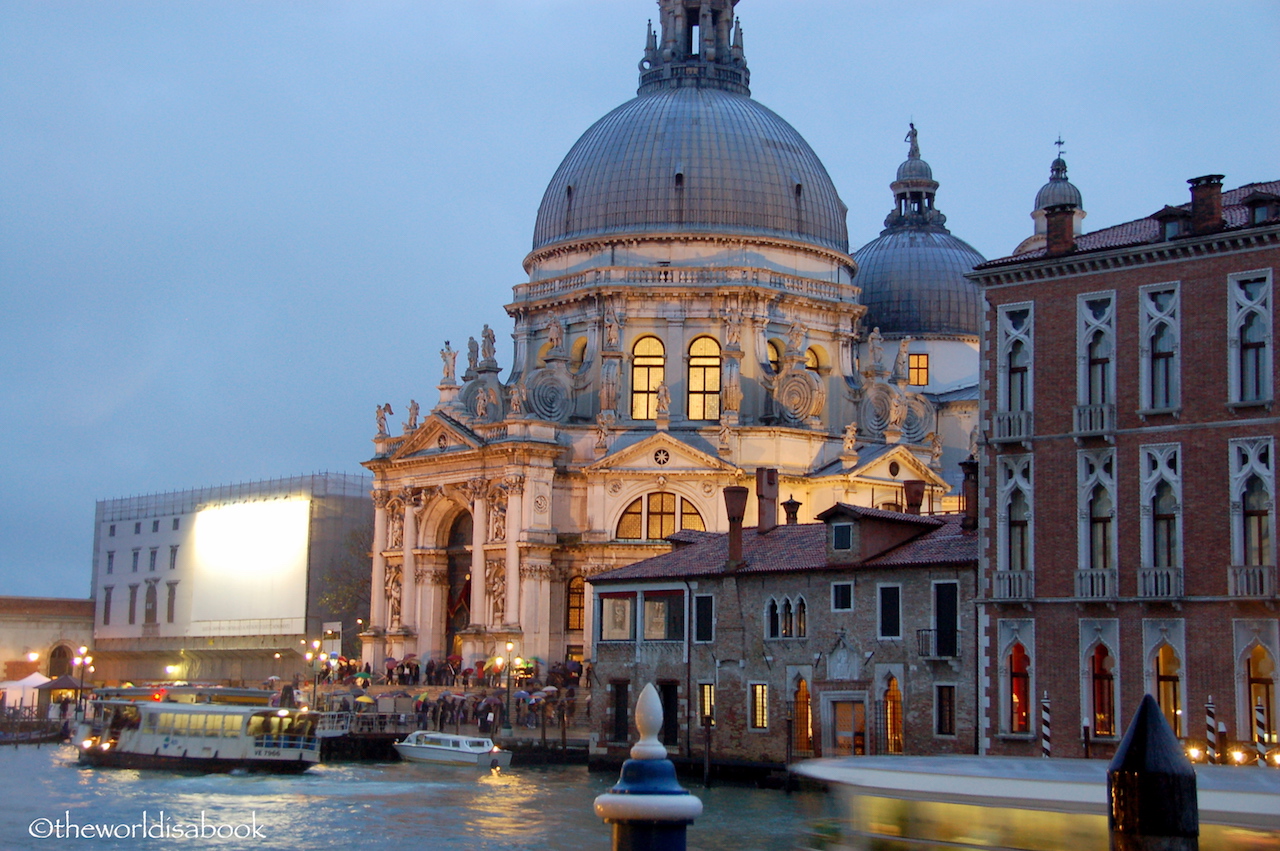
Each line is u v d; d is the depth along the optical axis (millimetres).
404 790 68375
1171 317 55125
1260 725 51969
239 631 138625
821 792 63750
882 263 129625
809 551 69938
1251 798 26781
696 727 71375
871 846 30125
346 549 135875
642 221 113062
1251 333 53469
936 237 132125
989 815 28578
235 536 140875
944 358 126062
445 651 111312
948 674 62219
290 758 75938
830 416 114125
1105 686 55750
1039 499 57781
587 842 52781
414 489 111625
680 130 114875
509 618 102875
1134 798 18734
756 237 112188
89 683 139500
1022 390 58875
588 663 96750
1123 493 55656
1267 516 52594
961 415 120625
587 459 107500
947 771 29562
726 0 125188
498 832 55062
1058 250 58750
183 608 146000
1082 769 29547
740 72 124875
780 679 68250
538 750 82688
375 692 103250
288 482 137500
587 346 112438
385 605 113750
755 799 62062
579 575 104375
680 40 123875
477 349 117438
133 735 79500
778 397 109312
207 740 76938
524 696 91812
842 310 115312
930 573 63312
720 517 102375
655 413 110375
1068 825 27766
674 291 110375
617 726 75250
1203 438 54000
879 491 106125
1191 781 18641
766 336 111562
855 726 65500
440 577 111688
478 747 79812
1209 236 53875
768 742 68188
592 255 114250
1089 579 55875
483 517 106250
